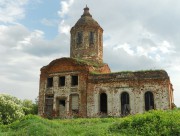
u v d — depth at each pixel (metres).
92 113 31.31
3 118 30.31
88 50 36.59
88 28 37.09
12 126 21.12
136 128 15.77
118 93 30.80
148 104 29.52
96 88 31.92
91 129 17.41
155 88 29.34
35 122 20.16
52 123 20.75
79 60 33.97
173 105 30.84
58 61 34.75
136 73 30.55
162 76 29.31
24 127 19.58
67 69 34.06
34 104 48.28
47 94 34.56
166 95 28.77
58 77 34.50
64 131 17.98
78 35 37.47
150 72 30.00
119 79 31.02
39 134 17.14
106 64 37.88
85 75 32.78
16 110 31.78
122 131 15.87
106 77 31.77
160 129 14.91
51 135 17.02
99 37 38.00
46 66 35.47
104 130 16.58
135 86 30.17
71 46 37.91
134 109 29.62
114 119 24.08
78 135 16.30
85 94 32.19
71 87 33.25
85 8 39.72
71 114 32.38
